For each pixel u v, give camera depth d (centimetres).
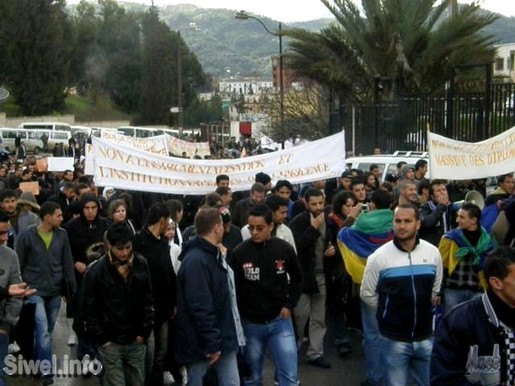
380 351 638
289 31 2998
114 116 8006
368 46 2881
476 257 763
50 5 6706
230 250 806
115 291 634
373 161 1766
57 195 1359
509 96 1778
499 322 390
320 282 862
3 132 5131
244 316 677
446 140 1118
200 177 1180
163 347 742
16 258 724
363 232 784
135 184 1143
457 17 2831
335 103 3038
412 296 609
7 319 701
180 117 5459
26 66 6700
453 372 399
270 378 833
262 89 5894
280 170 1228
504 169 1141
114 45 8362
